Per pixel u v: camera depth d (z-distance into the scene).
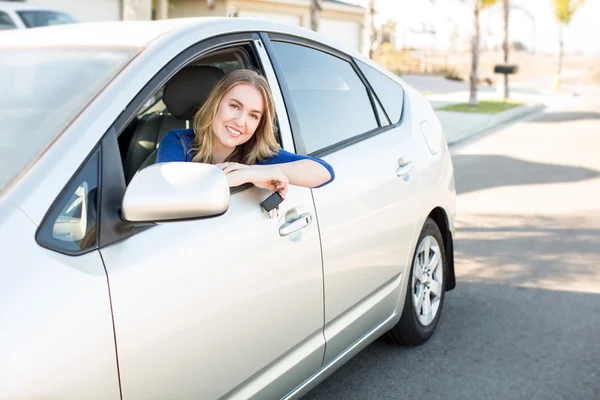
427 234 4.01
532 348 4.13
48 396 1.76
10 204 1.86
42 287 1.81
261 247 2.50
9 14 10.89
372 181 3.30
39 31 2.88
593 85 43.09
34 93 2.28
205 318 2.24
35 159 1.99
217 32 2.63
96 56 2.40
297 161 2.66
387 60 41.97
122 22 2.83
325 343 2.99
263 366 2.58
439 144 4.17
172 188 1.96
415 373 3.82
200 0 22.92
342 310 3.08
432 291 4.18
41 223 1.87
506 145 13.79
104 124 2.09
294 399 2.92
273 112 2.63
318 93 3.22
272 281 2.55
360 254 3.17
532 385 3.67
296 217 2.71
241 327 2.41
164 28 2.55
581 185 9.27
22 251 1.82
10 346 1.72
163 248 2.15
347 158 3.20
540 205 8.06
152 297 2.06
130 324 1.99
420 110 4.17
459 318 4.59
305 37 3.26
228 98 2.54
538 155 12.27
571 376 3.77
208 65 3.16
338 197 3.01
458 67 51.91
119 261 2.01
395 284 3.64
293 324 2.71
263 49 2.88
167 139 2.69
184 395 2.20
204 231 2.30
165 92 3.15
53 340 1.79
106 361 1.92
